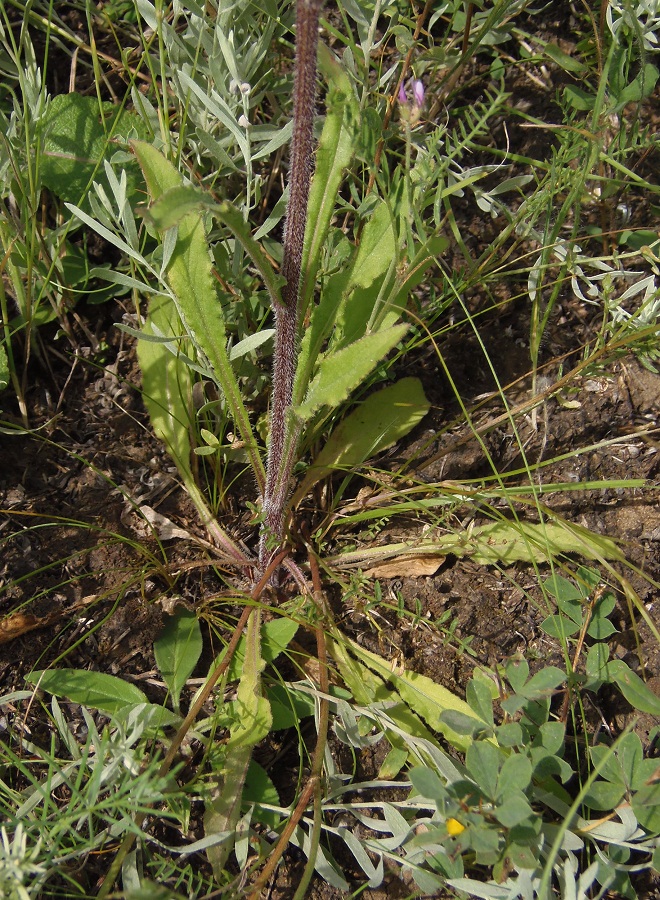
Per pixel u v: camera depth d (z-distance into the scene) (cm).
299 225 34
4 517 42
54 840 34
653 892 36
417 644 41
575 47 50
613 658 40
